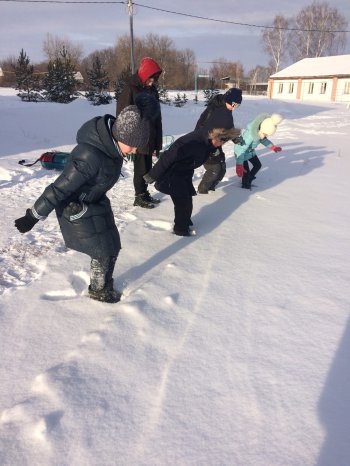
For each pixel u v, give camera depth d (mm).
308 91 44438
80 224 2715
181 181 4121
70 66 22156
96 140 2518
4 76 48438
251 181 6637
